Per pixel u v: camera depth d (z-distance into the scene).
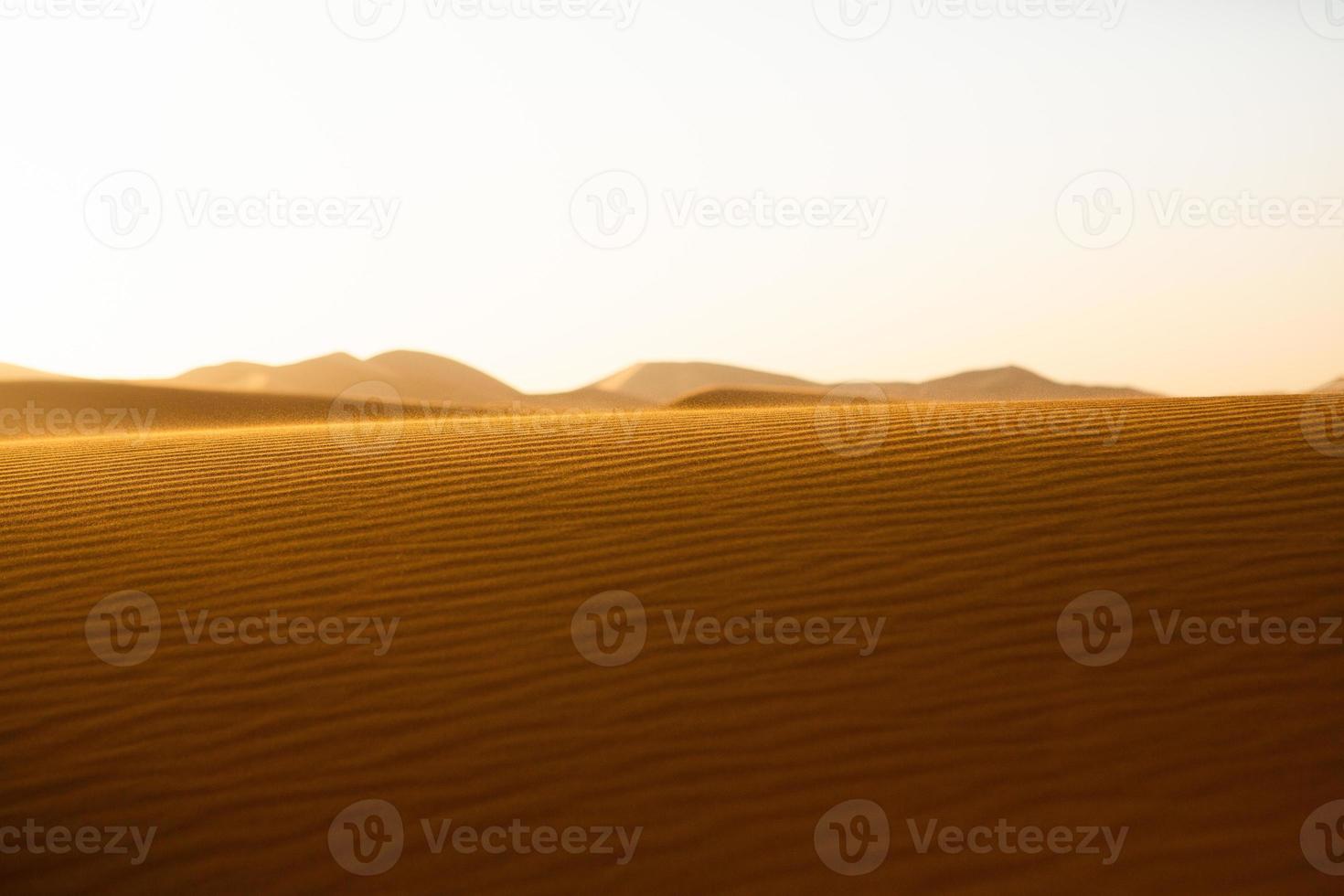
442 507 8.59
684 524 7.90
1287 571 6.59
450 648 6.24
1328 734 5.14
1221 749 5.09
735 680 5.79
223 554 7.78
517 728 5.51
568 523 8.05
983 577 6.75
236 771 5.30
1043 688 5.60
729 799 4.95
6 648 6.46
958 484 8.46
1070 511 7.72
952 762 5.12
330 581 7.19
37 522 8.77
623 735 5.41
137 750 5.48
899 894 4.38
